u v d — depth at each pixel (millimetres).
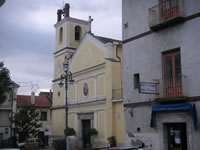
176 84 15078
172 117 14898
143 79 16984
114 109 24672
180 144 14781
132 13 18297
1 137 37812
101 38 29766
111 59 25438
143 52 17172
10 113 38500
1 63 25906
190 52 14398
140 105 16938
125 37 18656
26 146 32094
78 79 30422
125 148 11961
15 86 39469
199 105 13664
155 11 16422
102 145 25234
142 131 16625
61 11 37375
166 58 15938
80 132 29203
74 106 30625
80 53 30547
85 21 36062
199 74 13844
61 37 36469
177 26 15211
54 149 28469
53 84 36062
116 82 25375
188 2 14781
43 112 43812
